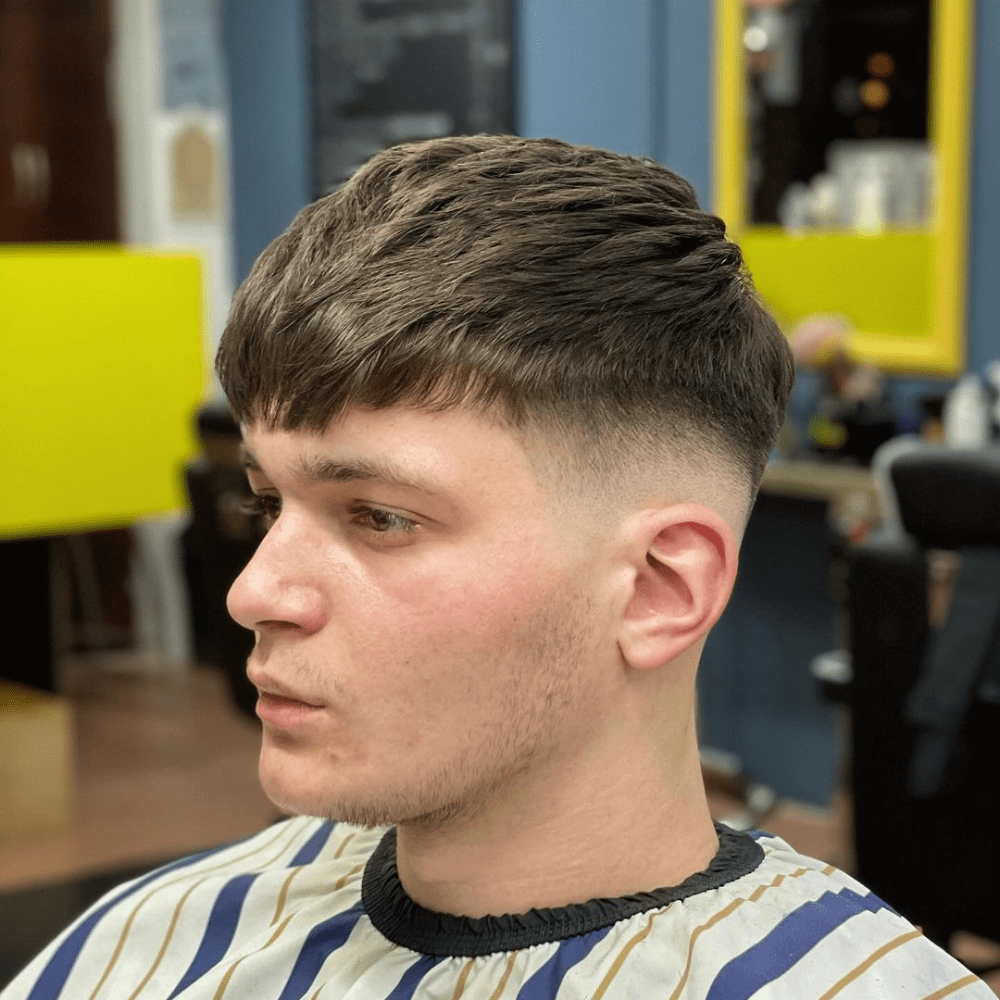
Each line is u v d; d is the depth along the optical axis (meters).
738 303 0.77
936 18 3.81
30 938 1.89
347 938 0.87
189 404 3.69
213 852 1.06
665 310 0.72
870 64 3.98
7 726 3.88
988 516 2.26
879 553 2.49
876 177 4.00
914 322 3.96
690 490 0.73
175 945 0.97
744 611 4.38
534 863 0.77
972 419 3.64
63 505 3.47
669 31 4.46
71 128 5.89
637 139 4.57
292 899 0.95
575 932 0.77
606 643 0.72
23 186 5.81
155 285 3.58
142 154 5.93
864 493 3.57
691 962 0.75
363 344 0.67
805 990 0.74
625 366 0.70
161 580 6.00
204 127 6.00
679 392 0.72
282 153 5.83
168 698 5.43
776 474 3.77
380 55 5.36
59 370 3.43
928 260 3.90
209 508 3.26
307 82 5.65
